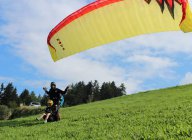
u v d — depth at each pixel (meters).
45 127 17.06
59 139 12.93
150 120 15.20
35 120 21.52
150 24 13.76
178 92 37.75
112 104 31.88
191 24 12.91
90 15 14.41
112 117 18.39
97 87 173.12
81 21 14.58
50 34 15.24
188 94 31.86
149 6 13.55
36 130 16.11
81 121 18.20
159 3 13.29
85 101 167.12
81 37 14.78
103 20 14.34
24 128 17.42
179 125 12.55
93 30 14.54
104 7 14.22
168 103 23.45
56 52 15.46
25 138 13.88
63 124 17.69
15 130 16.78
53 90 20.00
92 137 12.59
